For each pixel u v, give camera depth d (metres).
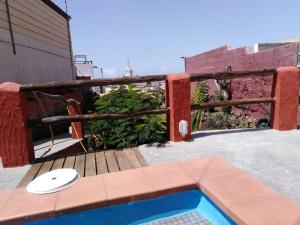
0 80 5.66
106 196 2.09
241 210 1.77
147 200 2.16
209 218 2.13
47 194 2.19
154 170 2.56
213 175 2.37
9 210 1.97
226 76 4.06
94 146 4.59
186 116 3.96
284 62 6.08
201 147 3.65
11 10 6.24
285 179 2.51
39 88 3.30
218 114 7.78
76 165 3.18
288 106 4.36
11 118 3.19
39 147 4.50
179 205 2.24
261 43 7.60
